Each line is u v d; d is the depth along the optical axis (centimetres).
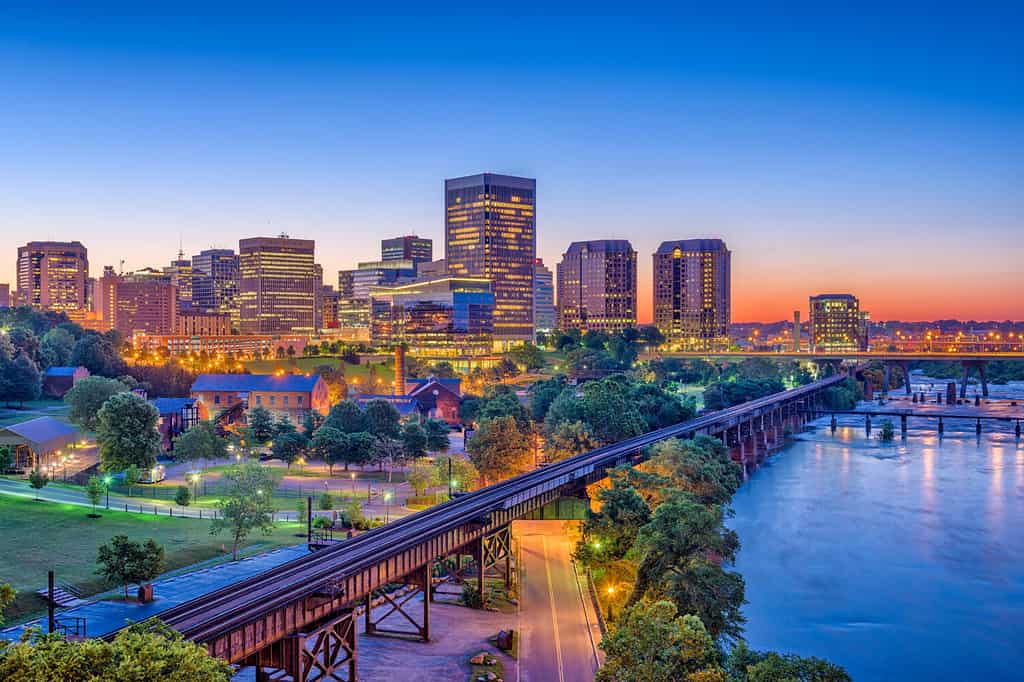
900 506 18912
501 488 14025
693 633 7344
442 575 12512
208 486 17212
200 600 7944
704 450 18325
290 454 19912
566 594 11919
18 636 8306
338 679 8500
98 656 5366
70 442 18938
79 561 10869
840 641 11438
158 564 9869
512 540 14825
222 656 7112
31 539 11706
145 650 5512
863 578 13900
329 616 8456
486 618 10931
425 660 9494
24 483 15988
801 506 18950
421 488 16588
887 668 10681
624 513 12406
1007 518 17775
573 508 16350
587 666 9388
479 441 18588
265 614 7538
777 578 13875
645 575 10456
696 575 9812
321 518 14088
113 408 17188
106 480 16025
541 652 9788
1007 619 12250
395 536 10538
